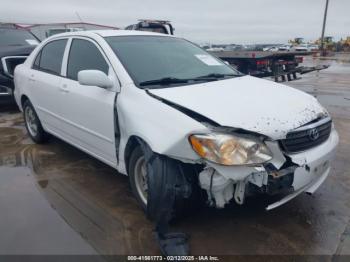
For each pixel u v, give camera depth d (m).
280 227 2.93
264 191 2.46
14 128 6.12
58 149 4.90
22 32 8.61
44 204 3.33
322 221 3.02
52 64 4.36
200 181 2.53
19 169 4.20
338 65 21.89
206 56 4.05
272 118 2.57
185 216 2.86
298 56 12.72
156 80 3.21
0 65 7.06
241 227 2.92
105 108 3.23
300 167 2.55
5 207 3.28
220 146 2.38
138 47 3.61
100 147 3.50
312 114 2.82
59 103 4.04
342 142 5.09
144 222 3.01
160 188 2.60
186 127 2.49
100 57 3.50
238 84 3.34
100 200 3.41
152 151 2.68
